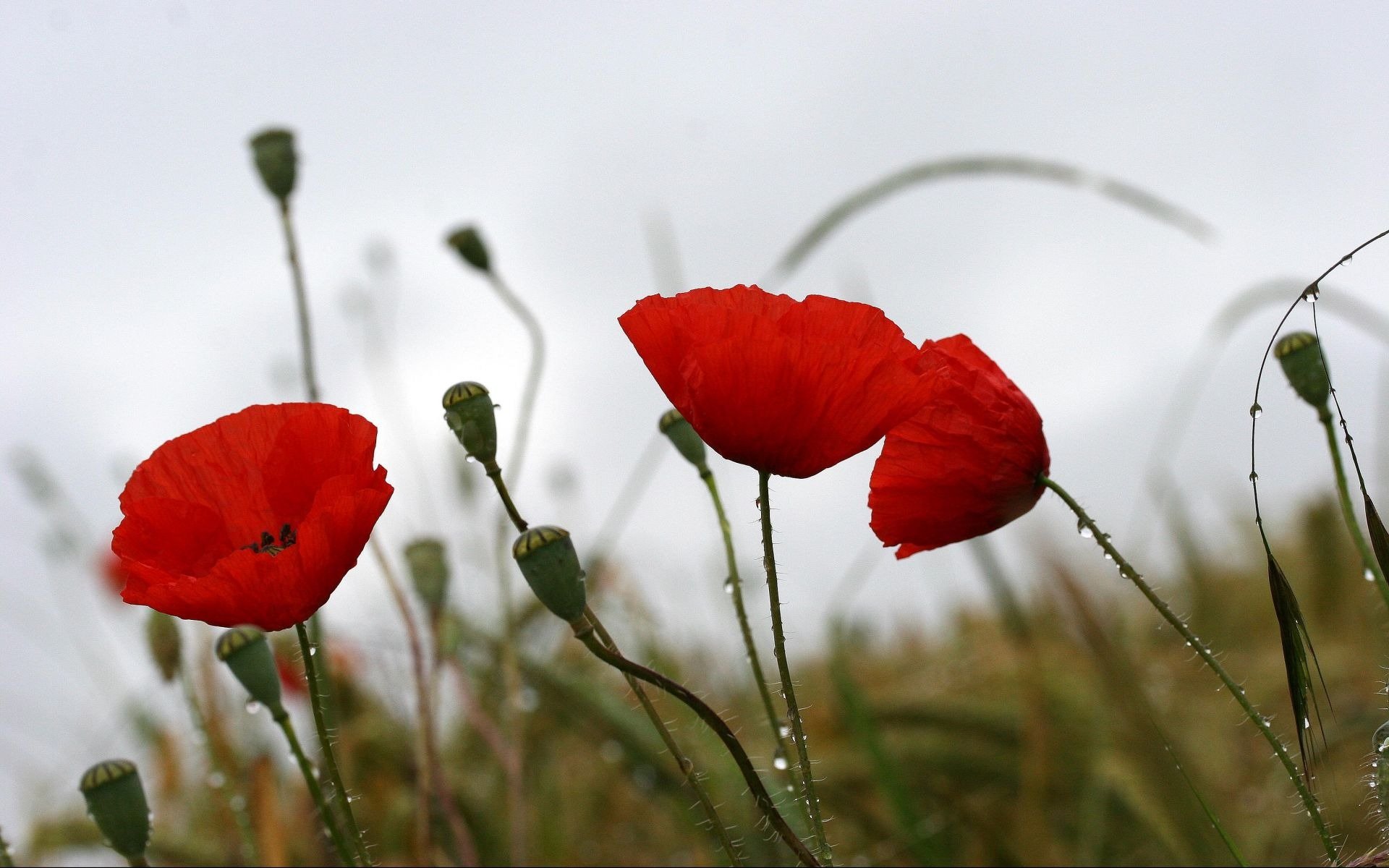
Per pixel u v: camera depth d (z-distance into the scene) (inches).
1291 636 26.0
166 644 31.5
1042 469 27.4
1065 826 36.5
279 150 32.4
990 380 27.3
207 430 27.0
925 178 33.9
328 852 33.5
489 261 34.6
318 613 33.4
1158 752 33.8
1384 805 26.4
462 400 26.0
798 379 25.3
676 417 28.7
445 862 34.4
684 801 35.2
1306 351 25.9
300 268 32.6
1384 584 25.8
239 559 25.2
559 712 37.4
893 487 27.4
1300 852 34.2
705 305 25.8
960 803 35.9
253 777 34.3
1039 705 37.2
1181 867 33.9
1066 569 34.7
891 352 25.5
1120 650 34.6
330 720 33.8
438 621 32.7
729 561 29.0
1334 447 26.0
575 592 25.2
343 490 25.6
